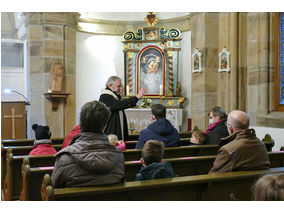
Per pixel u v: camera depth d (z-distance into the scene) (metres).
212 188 2.54
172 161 3.32
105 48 10.67
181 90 10.07
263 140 4.88
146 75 10.54
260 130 7.07
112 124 4.56
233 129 2.99
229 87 7.80
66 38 9.38
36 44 9.16
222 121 4.42
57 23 9.26
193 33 8.62
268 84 6.98
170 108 9.96
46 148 3.91
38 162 3.57
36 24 9.16
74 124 9.62
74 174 2.14
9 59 11.36
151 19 10.45
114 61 10.82
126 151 3.74
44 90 9.16
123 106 4.43
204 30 8.23
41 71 9.20
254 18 7.23
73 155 2.14
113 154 2.24
